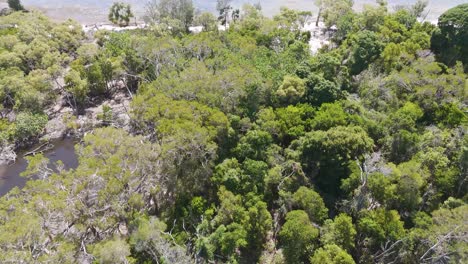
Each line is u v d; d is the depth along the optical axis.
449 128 51.47
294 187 44.56
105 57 67.25
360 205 41.50
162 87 52.41
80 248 36.53
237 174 43.72
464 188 44.12
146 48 63.12
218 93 50.22
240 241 39.19
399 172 42.31
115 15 91.94
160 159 42.41
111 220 37.75
